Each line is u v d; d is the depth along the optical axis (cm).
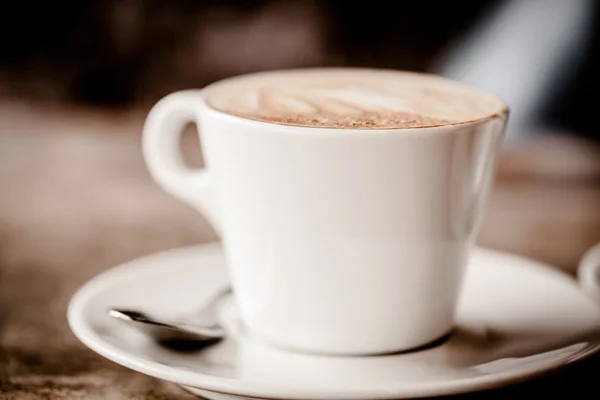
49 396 40
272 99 42
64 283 50
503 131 41
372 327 40
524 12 69
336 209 39
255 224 40
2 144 69
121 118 73
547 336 41
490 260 47
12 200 61
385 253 39
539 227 58
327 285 40
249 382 36
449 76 70
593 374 41
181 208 61
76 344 44
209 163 41
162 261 47
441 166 39
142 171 66
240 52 71
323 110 41
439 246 40
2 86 71
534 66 69
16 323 46
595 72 69
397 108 41
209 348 41
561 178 66
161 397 40
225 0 70
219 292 44
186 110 43
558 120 70
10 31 70
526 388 40
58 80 72
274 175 39
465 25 69
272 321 41
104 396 40
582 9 68
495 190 64
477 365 39
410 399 36
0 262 52
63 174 65
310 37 70
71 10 70
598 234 57
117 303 43
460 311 44
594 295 44
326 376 39
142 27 71
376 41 70
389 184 38
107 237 56
